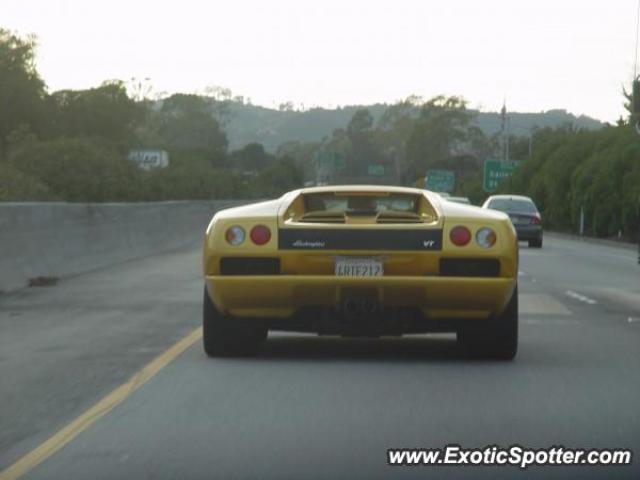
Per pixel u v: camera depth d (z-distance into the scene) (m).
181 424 10.27
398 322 13.15
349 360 13.72
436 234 12.77
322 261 12.77
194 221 48.81
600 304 21.48
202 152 157.50
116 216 34.09
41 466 8.94
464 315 13.02
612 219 68.38
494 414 10.68
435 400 11.28
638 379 12.56
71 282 25.75
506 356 13.72
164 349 14.79
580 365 13.48
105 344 15.37
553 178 81.50
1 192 38.03
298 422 10.30
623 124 77.81
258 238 12.87
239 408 10.91
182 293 22.95
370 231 12.75
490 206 50.94
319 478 8.55
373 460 9.05
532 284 26.50
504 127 138.75
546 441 9.70
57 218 27.86
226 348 13.75
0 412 10.97
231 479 8.51
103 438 9.80
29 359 14.12
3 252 23.78
